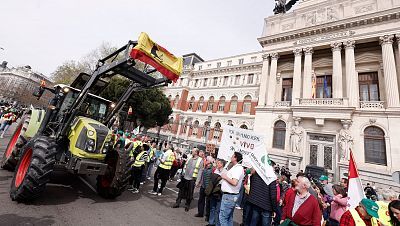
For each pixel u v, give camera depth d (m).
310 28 17.41
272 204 4.36
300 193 3.51
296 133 16.05
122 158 5.59
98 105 6.82
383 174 12.34
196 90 34.25
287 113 17.36
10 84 64.25
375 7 15.54
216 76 32.62
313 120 15.89
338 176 13.59
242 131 5.64
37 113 6.70
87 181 7.03
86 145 5.00
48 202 4.64
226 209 4.05
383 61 14.34
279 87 19.69
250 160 4.80
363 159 13.48
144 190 7.71
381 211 2.92
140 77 5.52
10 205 4.11
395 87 13.50
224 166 5.30
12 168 6.53
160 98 26.27
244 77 29.34
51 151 4.55
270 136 17.64
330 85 17.36
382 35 14.60
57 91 6.05
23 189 4.09
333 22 16.31
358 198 4.14
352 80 15.00
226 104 29.55
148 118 24.34
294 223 3.35
